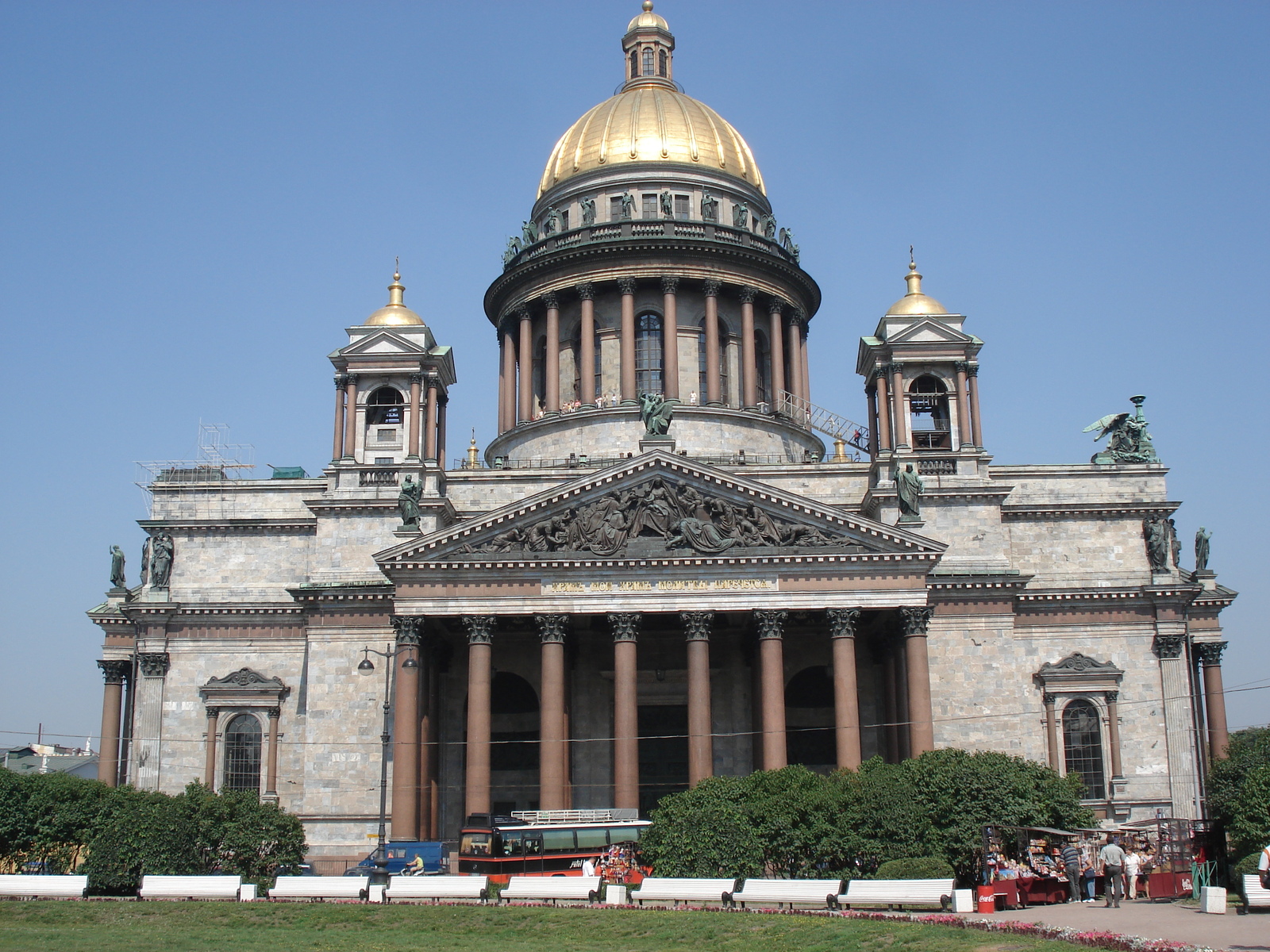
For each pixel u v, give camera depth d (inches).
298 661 4042.8
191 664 4047.7
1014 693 3777.1
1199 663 4330.7
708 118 5196.9
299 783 3951.8
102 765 4220.0
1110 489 4160.9
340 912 2365.9
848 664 3472.0
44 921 2322.8
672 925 2178.9
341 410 4185.5
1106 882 2463.1
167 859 2664.9
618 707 3452.3
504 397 5017.2
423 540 3516.2
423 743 3634.4
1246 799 2539.4
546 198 5118.1
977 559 3929.6
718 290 4793.3
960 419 4099.4
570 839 3080.7
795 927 2084.2
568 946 2049.7
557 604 3508.9
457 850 3786.9
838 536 3545.8
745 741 3875.5
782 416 4776.1
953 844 2672.2
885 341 4131.4
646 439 3725.4
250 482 4205.2
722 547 3516.2
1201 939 1753.2
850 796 2802.7
